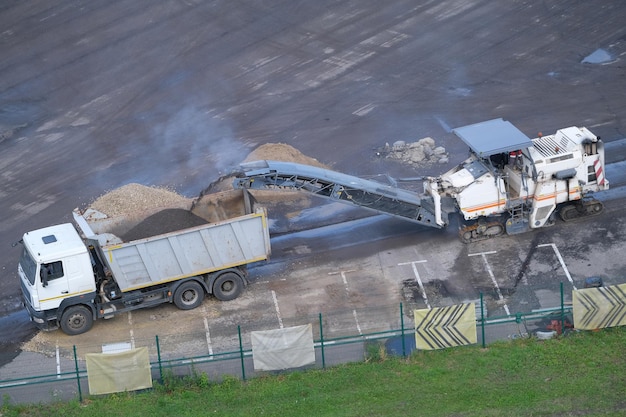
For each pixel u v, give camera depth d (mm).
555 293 45094
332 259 49562
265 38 73875
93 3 81188
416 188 54781
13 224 55406
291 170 47281
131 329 45156
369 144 60219
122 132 63938
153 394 39938
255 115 64688
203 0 79938
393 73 68000
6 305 48125
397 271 48000
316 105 65125
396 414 37438
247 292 47281
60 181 59188
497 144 47562
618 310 41125
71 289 43844
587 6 73750
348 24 74750
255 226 45219
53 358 43406
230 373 41250
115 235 46688
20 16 80125
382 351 41219
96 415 38625
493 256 48312
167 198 53500
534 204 48719
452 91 65250
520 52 69000
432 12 75375
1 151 62844
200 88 68375
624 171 54469
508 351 41000
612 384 38312
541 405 37344
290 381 40250
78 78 70875
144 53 73312
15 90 70000
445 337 41000
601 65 66375
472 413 37125
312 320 44688
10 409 39406
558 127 59656
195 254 44969
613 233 49094
